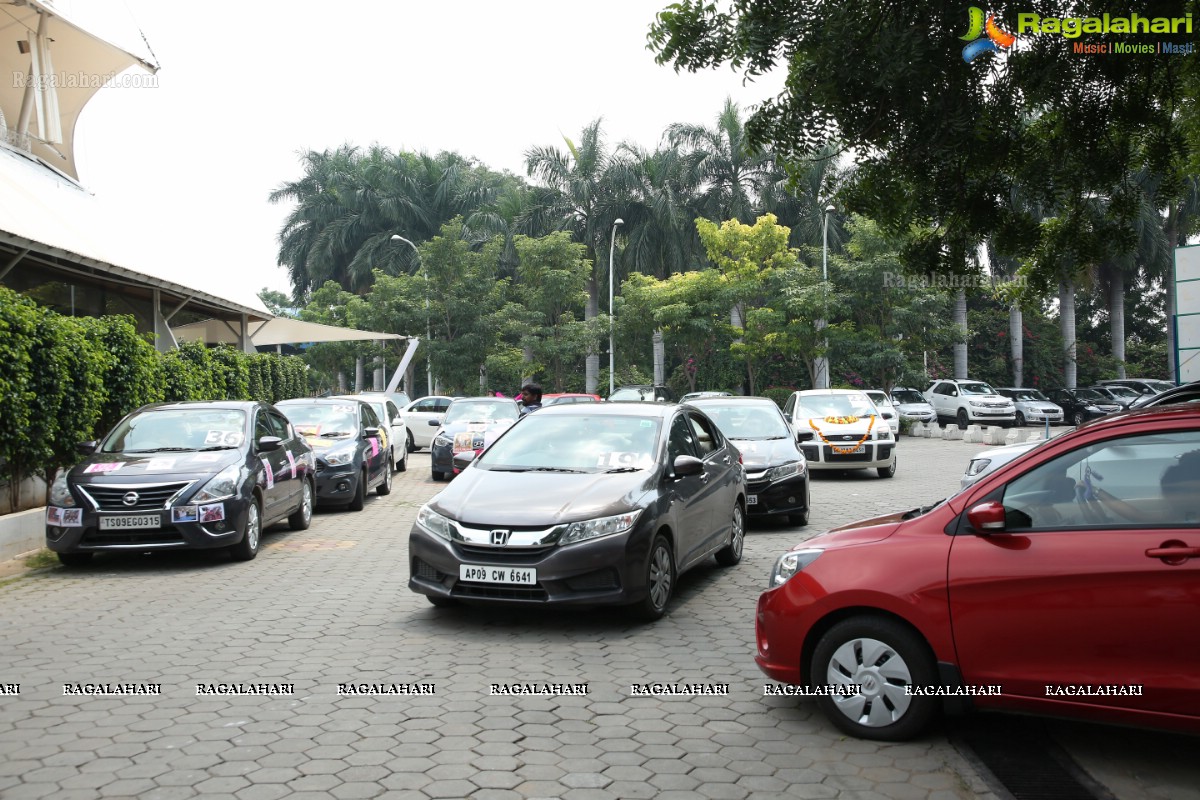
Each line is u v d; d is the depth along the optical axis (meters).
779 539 10.62
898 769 4.13
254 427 10.47
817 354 30.61
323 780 4.00
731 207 39.25
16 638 6.41
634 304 35.19
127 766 4.16
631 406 8.28
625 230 40.53
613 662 5.80
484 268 35.47
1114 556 3.95
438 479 18.36
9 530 9.63
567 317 35.91
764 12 7.19
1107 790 3.89
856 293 30.45
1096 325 50.62
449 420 19.45
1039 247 9.76
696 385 36.53
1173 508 3.98
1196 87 8.80
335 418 14.95
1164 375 47.47
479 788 3.93
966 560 4.23
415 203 54.06
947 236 9.16
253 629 6.64
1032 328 46.19
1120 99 8.49
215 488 9.05
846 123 7.65
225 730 4.62
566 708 4.96
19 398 9.65
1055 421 34.72
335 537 11.23
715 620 6.89
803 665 4.63
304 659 5.86
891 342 30.23
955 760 4.23
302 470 11.75
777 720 4.78
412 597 7.71
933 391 36.12
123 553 9.91
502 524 6.38
